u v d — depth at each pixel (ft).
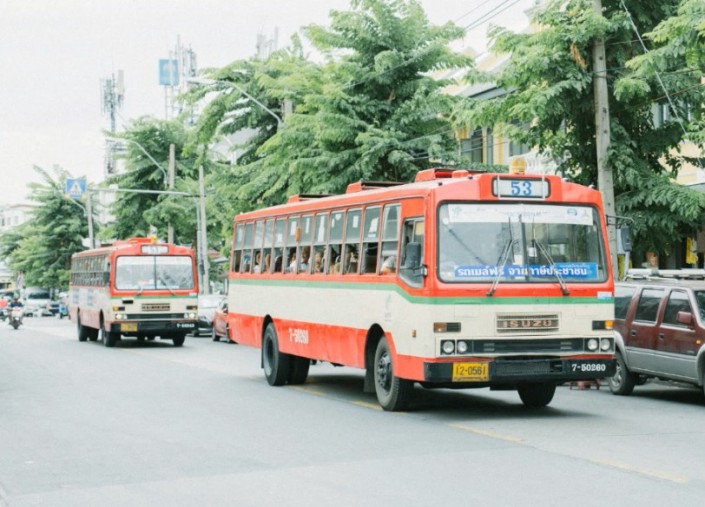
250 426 40.88
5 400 51.90
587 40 65.67
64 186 226.99
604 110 67.15
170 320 99.76
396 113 89.71
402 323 43.55
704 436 37.24
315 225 54.75
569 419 42.42
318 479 29.27
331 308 51.65
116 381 62.08
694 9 54.29
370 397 52.39
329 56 95.30
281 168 96.53
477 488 27.55
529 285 42.06
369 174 87.66
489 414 44.42
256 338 62.75
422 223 42.47
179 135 165.68
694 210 66.03
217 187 123.13
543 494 26.66
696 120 66.23
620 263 71.97
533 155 97.91
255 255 63.98
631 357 52.85
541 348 41.98
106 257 101.71
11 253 253.65
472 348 41.24
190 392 55.21
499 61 104.73
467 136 115.24
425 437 37.22
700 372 48.14
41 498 27.48
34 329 155.53
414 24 93.15
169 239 161.17
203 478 29.84
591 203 43.83
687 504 25.32
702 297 49.73
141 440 37.40
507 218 42.52
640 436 37.19
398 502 26.02
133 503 26.63
